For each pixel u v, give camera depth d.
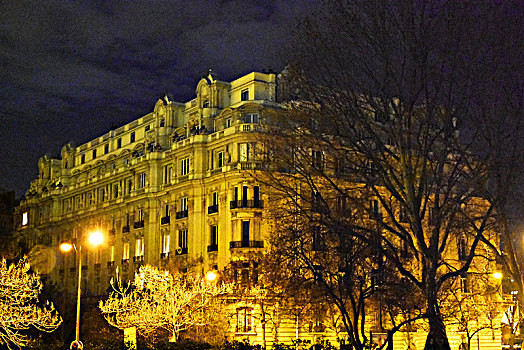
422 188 35.28
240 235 76.56
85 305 98.25
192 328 65.31
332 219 36.28
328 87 36.09
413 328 65.81
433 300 34.19
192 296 62.69
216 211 80.88
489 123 33.56
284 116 39.56
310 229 37.66
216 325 65.38
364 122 35.75
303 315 60.59
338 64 35.62
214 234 81.75
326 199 38.56
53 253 119.06
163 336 63.69
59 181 124.56
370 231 36.00
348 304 55.59
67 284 114.25
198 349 49.31
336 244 43.16
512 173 33.50
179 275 68.75
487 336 81.31
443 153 35.31
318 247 42.19
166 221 90.38
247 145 77.81
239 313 68.50
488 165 33.75
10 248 71.38
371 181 36.00
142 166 96.56
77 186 116.25
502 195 33.62
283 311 65.81
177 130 93.00
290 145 38.81
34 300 67.62
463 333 78.12
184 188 86.44
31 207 130.12
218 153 82.56
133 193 98.31
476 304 59.97
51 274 117.38
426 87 34.12
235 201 77.38
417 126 39.75
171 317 61.31
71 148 125.50
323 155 38.25
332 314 61.72
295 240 40.44
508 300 63.25
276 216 40.94
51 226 122.69
